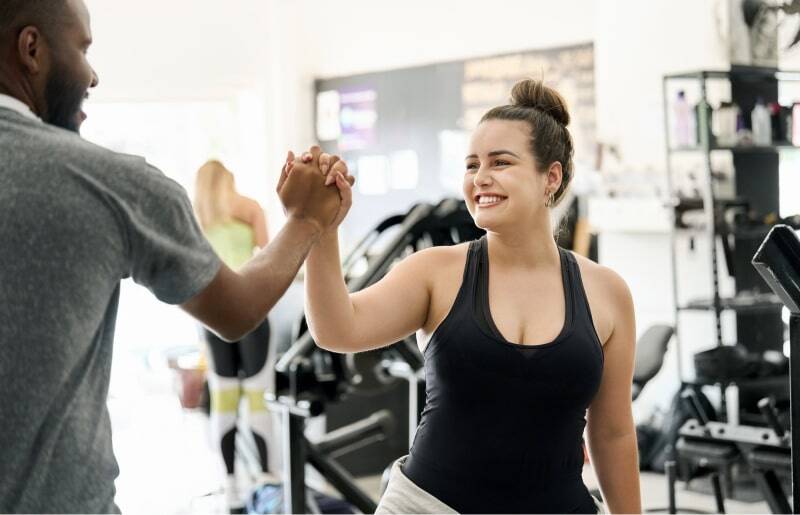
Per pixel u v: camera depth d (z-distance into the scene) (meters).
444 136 7.93
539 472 1.85
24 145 1.45
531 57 7.05
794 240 1.85
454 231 4.24
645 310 6.04
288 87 9.11
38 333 1.42
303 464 3.93
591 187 6.37
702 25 5.59
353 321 1.85
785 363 5.07
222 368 4.75
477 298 1.88
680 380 5.26
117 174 1.47
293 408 3.88
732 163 5.45
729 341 5.62
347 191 1.71
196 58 8.76
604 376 1.99
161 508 4.85
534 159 1.92
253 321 1.58
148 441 6.27
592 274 1.97
